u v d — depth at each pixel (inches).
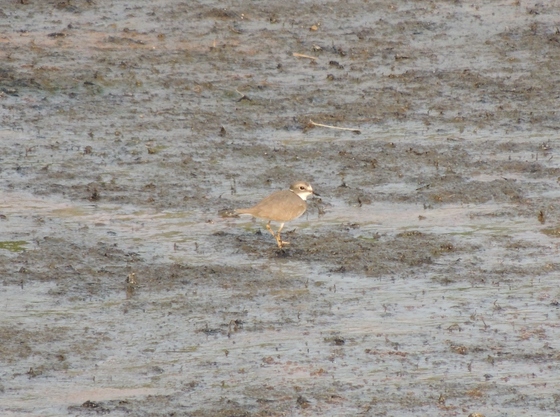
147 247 589.6
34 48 899.4
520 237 613.0
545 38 981.2
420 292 542.3
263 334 493.7
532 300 534.9
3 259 563.5
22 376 451.8
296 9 1033.5
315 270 566.6
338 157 737.6
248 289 540.7
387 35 986.1
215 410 426.6
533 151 756.6
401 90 869.8
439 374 461.1
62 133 765.3
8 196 657.6
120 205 650.8
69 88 836.0
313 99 844.6
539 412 430.9
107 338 486.3
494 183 695.1
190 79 870.4
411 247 595.5
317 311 518.3
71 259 568.1
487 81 891.4
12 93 820.0
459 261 579.2
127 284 540.7
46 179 686.5
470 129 797.2
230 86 861.8
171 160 724.7
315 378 455.5
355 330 499.5
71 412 424.2
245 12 1015.6
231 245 596.4
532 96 864.9
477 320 512.4
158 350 476.7
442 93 867.4
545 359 476.1
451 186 690.2
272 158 734.5
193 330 495.2
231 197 666.8
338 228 622.2
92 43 921.5
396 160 734.5
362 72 906.7
